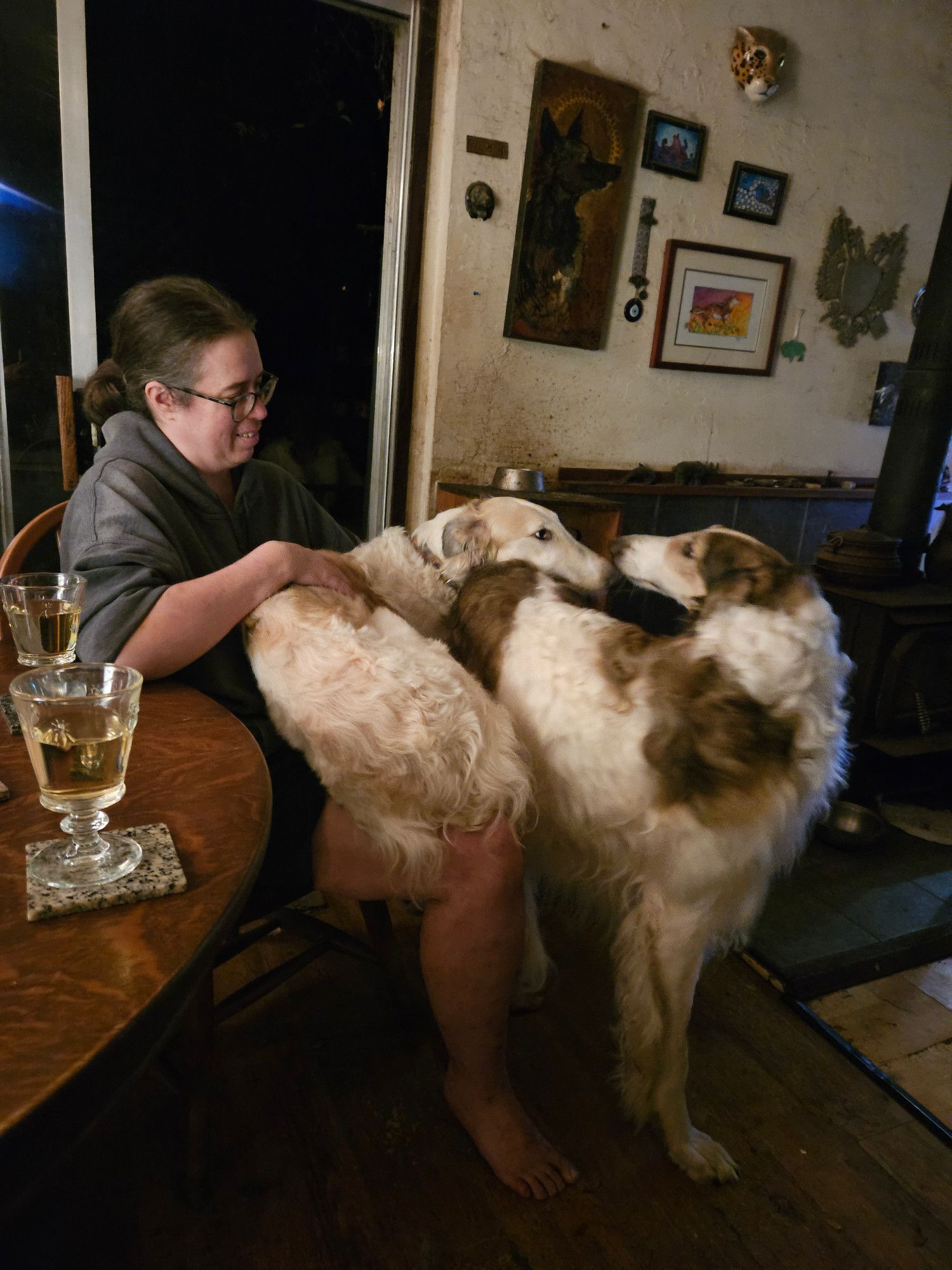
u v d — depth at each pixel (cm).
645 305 343
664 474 369
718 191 345
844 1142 151
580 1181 138
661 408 362
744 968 201
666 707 134
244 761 96
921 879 243
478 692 133
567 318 325
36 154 257
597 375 343
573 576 193
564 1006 181
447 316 306
